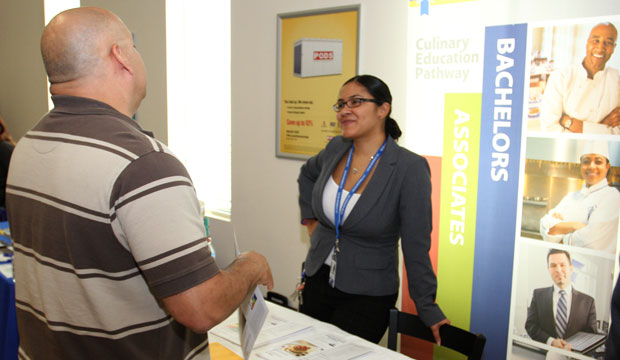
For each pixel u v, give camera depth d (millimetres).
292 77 2783
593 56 1633
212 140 3578
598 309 1702
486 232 1922
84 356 852
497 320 1934
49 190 809
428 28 1969
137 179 760
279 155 2928
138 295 831
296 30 2721
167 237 757
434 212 2047
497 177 1872
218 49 3408
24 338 954
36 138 860
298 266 2949
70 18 858
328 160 1957
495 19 1818
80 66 847
